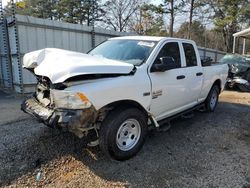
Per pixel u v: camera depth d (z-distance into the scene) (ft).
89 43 34.37
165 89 14.10
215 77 20.76
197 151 13.74
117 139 11.77
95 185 10.32
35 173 10.98
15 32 27.17
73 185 10.28
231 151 13.96
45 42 29.71
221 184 10.69
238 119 20.13
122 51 14.61
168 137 15.56
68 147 13.29
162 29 105.91
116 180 10.69
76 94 10.27
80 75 10.39
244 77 33.60
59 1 121.08
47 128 15.80
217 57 67.67
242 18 102.32
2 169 11.11
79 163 11.87
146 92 12.79
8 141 13.85
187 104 17.19
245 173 11.63
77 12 118.93
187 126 17.80
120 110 11.83
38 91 12.82
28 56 13.08
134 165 11.93
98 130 11.65
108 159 12.29
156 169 11.66
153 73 13.37
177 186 10.45
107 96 10.96
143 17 108.99
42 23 29.04
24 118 18.24
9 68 30.07
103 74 11.20
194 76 17.13
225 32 114.73
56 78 10.31
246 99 28.53
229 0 96.73
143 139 13.05
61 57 11.51
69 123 10.15
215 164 12.37
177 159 12.71
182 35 114.73
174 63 14.01
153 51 13.91
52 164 11.70
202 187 10.43
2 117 18.54
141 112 12.73
